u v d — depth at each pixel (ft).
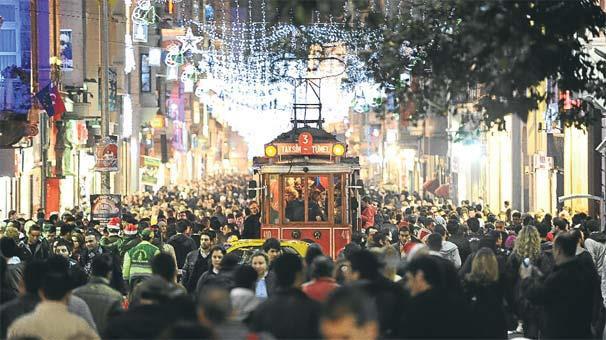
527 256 78.79
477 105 68.44
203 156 576.61
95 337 54.24
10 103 172.55
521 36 62.34
